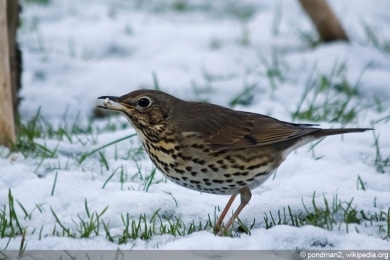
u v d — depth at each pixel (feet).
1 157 41.32
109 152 43.06
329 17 63.57
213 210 35.68
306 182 37.99
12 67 46.70
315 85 55.31
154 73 54.29
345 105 48.75
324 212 34.22
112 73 58.80
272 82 55.77
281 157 33.94
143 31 68.33
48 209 35.40
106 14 72.33
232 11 75.56
